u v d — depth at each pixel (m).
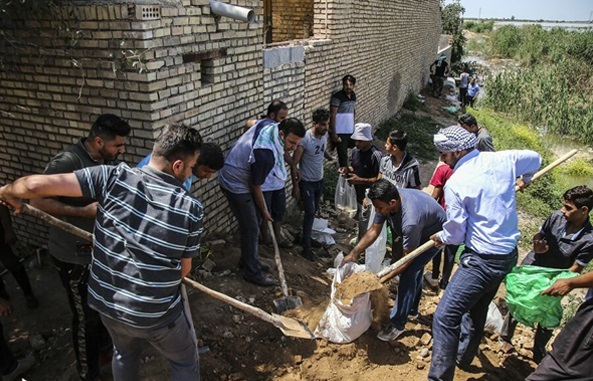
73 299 3.01
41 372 3.43
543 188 9.40
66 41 3.79
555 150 15.80
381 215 3.74
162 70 3.76
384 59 11.30
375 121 11.44
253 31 5.02
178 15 3.83
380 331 3.87
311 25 8.28
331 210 6.77
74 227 2.63
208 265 4.44
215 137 4.67
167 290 2.35
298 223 6.13
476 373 3.72
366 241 3.88
